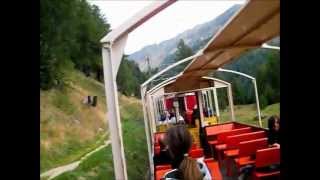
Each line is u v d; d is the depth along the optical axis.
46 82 29.14
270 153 6.49
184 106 16.00
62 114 29.83
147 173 18.77
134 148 24.92
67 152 24.75
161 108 17.59
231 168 8.35
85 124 32.31
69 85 34.88
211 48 7.75
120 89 51.84
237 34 6.54
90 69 44.97
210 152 12.27
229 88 15.33
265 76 20.59
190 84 15.70
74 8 35.06
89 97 36.28
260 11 4.84
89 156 22.41
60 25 30.41
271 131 7.36
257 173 6.52
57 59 30.75
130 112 45.62
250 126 11.36
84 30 40.47
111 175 19.77
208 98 15.84
